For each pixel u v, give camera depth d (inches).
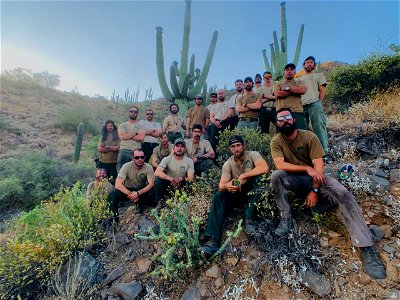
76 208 134.1
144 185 154.0
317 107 157.3
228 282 87.5
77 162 385.7
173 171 147.0
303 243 90.7
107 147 204.2
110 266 108.7
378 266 78.0
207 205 119.5
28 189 275.0
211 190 128.0
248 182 110.4
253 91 211.2
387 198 101.0
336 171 123.2
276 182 96.5
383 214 96.7
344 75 264.4
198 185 132.6
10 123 569.9
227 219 113.3
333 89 272.2
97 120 759.1
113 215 138.3
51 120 642.8
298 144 102.0
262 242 96.2
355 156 147.6
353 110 204.5
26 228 130.3
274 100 190.9
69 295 93.9
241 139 112.4
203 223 112.0
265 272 86.5
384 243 86.8
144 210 144.3
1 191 249.6
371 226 92.4
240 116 194.5
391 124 155.2
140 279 97.8
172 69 305.4
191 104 329.7
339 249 87.7
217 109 231.0
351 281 78.3
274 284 82.7
